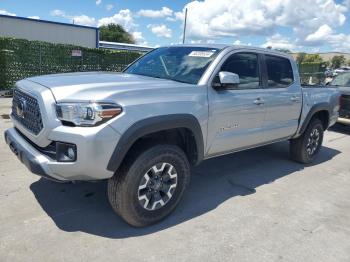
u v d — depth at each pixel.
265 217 3.98
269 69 4.99
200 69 4.11
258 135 4.81
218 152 4.33
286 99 5.19
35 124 3.25
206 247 3.28
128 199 3.32
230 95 4.21
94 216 3.70
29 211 3.71
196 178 5.12
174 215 3.88
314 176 5.60
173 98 3.54
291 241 3.50
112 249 3.14
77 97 3.03
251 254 3.23
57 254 3.00
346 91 9.29
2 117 8.70
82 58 17.28
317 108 5.95
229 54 4.33
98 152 2.98
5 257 2.91
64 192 4.23
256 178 5.29
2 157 5.38
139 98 3.27
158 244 3.27
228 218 3.89
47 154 3.16
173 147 3.56
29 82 3.62
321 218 4.06
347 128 10.29
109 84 3.31
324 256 3.29
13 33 23.44
